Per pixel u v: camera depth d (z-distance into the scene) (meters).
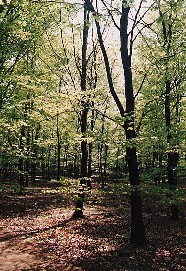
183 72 17.53
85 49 19.98
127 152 13.26
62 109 13.27
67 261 11.63
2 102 14.58
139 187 12.31
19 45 16.95
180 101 19.75
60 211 22.41
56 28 21.16
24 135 25.12
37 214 21.08
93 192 13.03
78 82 21.78
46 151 43.69
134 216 13.56
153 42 18.81
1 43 15.80
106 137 13.14
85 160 20.23
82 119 19.45
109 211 22.97
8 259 11.82
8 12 14.66
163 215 21.66
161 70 14.53
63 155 45.41
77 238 14.76
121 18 13.05
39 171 60.56
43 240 14.38
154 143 13.16
